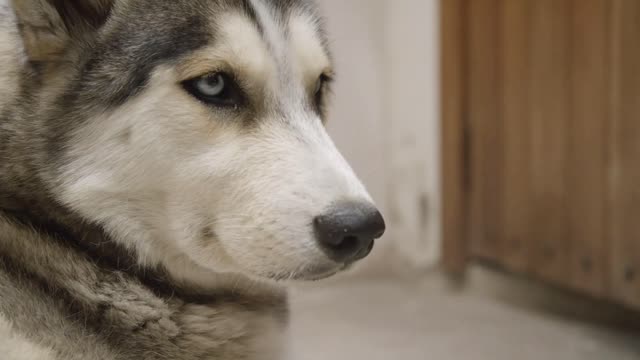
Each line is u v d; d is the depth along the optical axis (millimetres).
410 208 1443
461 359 1051
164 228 610
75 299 596
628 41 1075
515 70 1253
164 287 625
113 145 594
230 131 596
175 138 592
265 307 662
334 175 578
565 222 1189
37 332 569
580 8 1140
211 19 594
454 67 1339
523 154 1252
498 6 1272
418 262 1434
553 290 1265
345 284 1399
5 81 604
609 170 1118
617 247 1115
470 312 1254
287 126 602
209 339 626
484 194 1329
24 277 587
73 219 604
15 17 602
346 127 1431
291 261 574
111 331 602
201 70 586
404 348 1095
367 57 1439
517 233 1271
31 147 599
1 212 602
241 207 585
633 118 1077
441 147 1369
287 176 580
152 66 587
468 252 1369
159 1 599
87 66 597
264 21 608
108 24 600
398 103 1450
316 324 1197
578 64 1150
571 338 1127
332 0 1404
